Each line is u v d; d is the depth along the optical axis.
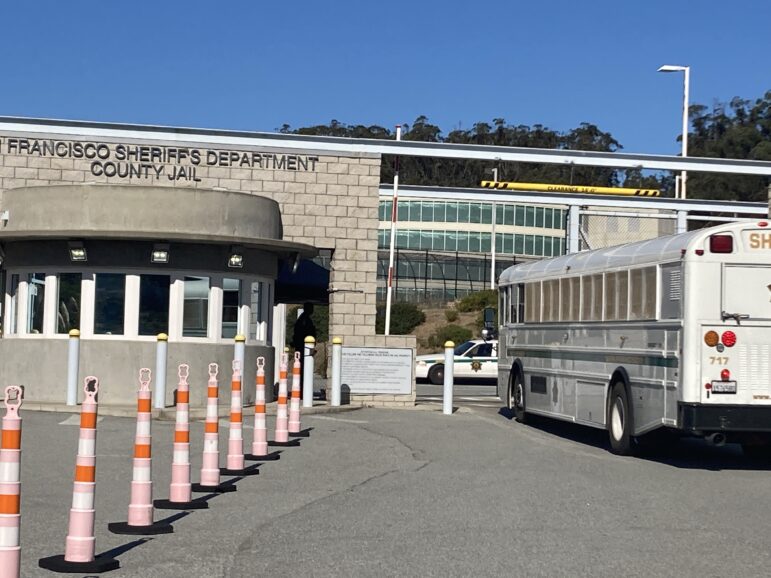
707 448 18.20
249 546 8.93
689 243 14.46
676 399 14.51
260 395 14.72
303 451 15.60
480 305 62.97
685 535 9.74
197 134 24.72
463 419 21.25
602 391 17.08
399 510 10.82
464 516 10.52
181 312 21.39
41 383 21.28
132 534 9.35
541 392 20.00
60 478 12.41
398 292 68.62
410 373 23.48
